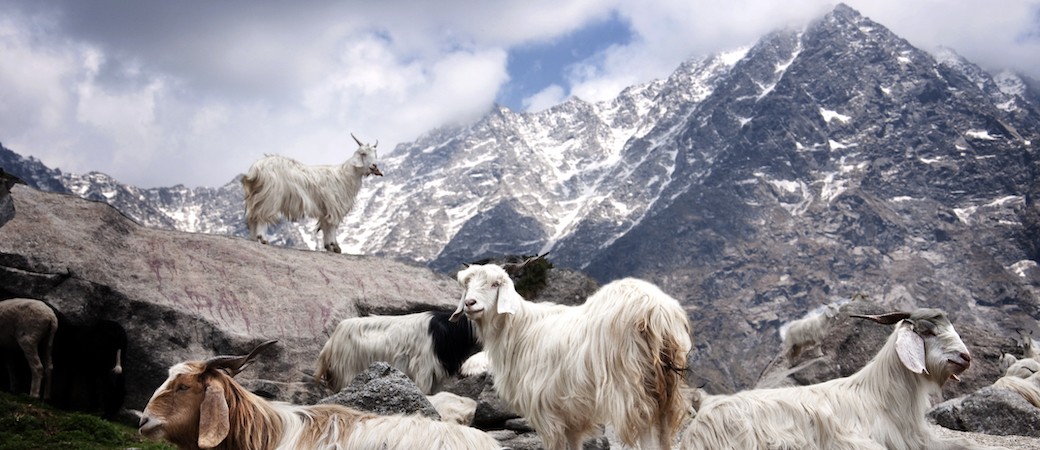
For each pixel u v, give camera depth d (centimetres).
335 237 1942
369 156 1970
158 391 725
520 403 995
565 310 1010
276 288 1630
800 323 2373
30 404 1280
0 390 1362
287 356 1526
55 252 1474
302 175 1888
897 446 899
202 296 1551
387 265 1812
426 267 1845
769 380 2072
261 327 1547
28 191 1555
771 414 877
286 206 1869
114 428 1245
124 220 1611
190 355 1470
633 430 895
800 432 870
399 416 752
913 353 891
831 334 2041
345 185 1947
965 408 1255
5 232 1462
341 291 1677
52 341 1363
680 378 911
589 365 924
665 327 904
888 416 908
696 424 883
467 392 1291
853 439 873
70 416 1248
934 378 912
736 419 868
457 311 1039
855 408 904
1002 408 1238
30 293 1422
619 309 917
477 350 1399
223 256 1652
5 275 1420
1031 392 1335
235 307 1560
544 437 968
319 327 1586
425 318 1411
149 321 1473
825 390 922
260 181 1845
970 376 2052
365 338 1409
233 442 723
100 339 1441
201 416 707
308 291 1648
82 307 1441
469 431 735
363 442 721
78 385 1427
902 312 934
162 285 1532
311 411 755
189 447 731
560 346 959
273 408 749
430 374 1380
